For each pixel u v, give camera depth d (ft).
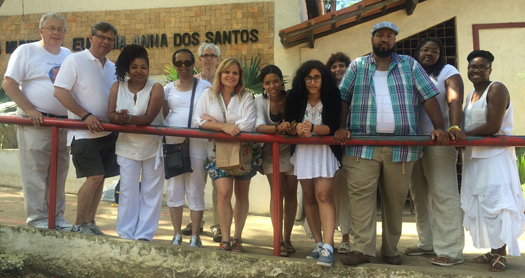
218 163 11.58
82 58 12.25
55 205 12.50
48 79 13.09
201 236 15.72
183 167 12.26
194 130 11.64
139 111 12.05
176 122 13.01
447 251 11.52
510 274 10.43
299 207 20.54
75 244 11.99
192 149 12.82
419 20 22.97
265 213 21.16
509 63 22.48
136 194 12.53
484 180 11.14
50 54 13.39
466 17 22.75
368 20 23.20
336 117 11.00
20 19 27.17
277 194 11.37
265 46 24.75
